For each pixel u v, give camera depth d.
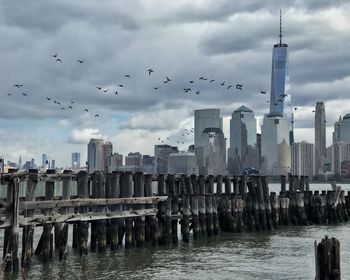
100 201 36.59
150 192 42.38
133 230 41.00
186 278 32.16
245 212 55.19
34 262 34.56
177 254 39.78
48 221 33.09
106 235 40.53
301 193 62.56
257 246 44.91
